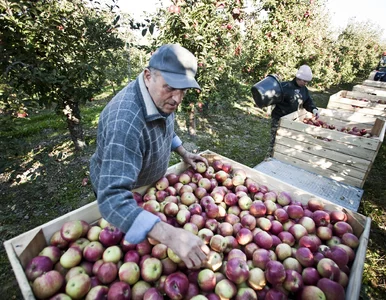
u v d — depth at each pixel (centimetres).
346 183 290
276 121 401
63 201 356
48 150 502
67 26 371
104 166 109
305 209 175
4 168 288
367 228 147
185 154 208
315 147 310
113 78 744
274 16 576
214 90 462
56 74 344
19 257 114
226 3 376
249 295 118
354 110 537
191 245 100
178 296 111
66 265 121
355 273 118
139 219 100
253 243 147
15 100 308
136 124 116
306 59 806
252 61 638
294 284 119
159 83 117
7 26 303
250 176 210
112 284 113
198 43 355
